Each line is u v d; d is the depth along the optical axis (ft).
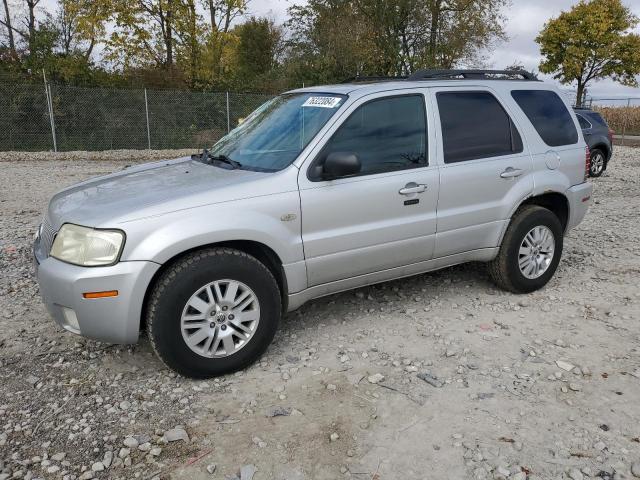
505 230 16.16
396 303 16.24
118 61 86.58
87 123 66.18
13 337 14.05
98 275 10.83
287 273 12.66
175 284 11.23
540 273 16.93
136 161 60.18
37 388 11.71
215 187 12.02
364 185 13.35
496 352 13.24
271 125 14.73
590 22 123.54
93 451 9.71
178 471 9.24
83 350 13.39
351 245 13.38
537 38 133.59
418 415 10.73
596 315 15.31
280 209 12.30
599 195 35.47
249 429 10.33
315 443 9.92
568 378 12.03
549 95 17.58
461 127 15.23
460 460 9.46
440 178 14.52
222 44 90.48
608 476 9.07
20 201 33.09
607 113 114.01
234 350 12.10
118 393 11.54
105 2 82.69
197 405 11.12
